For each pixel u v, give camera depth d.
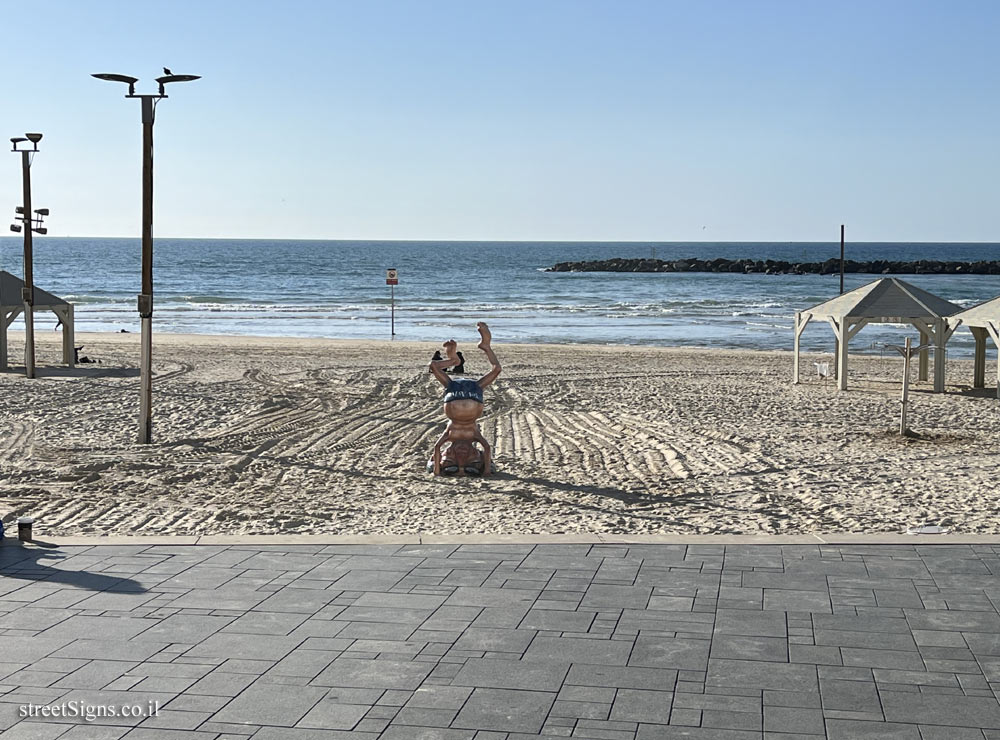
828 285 85.56
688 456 13.77
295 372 23.38
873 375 24.27
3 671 5.78
